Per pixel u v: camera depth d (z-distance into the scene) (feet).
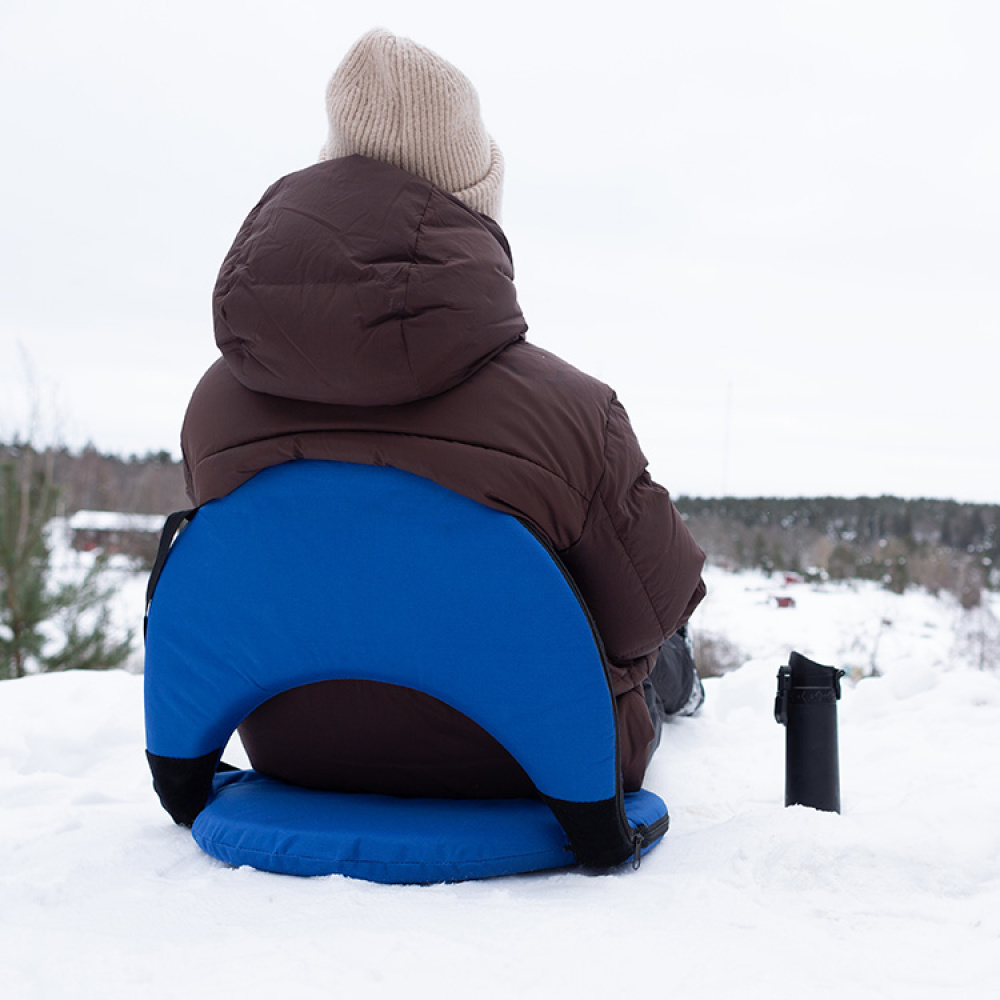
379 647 6.09
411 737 6.54
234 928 5.25
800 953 4.74
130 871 6.42
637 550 6.28
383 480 5.91
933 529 99.96
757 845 6.15
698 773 9.84
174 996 4.28
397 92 6.29
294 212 5.96
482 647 5.90
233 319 5.97
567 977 4.47
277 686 6.55
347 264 5.69
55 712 12.54
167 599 6.60
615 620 6.44
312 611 6.12
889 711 12.45
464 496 5.82
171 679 6.73
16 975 4.55
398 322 5.62
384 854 6.09
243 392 6.36
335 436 5.96
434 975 4.50
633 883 5.90
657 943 4.86
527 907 5.44
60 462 54.24
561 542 6.05
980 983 4.38
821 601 81.92
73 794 8.99
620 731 6.28
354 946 4.82
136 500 99.91
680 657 11.17
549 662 5.84
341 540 5.98
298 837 6.21
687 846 6.45
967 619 79.51
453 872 6.09
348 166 6.10
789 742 7.47
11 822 7.89
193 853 6.81
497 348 6.05
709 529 96.02
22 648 31.96
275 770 7.18
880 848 6.00
